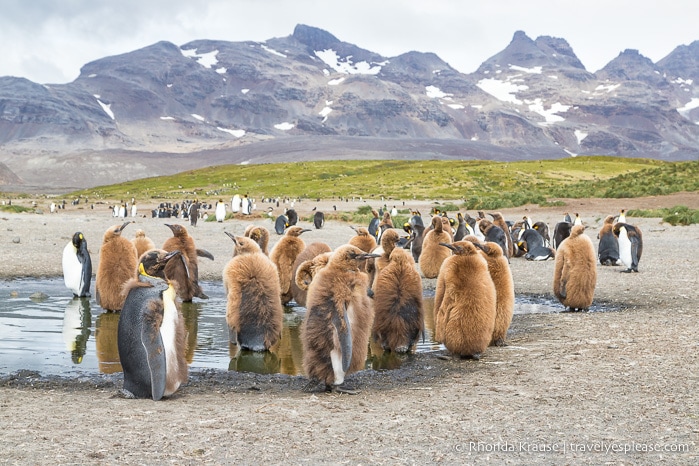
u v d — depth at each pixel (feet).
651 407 21.17
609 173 337.72
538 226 87.76
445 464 16.37
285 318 41.83
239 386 25.81
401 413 20.95
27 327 38.01
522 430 19.02
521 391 23.72
